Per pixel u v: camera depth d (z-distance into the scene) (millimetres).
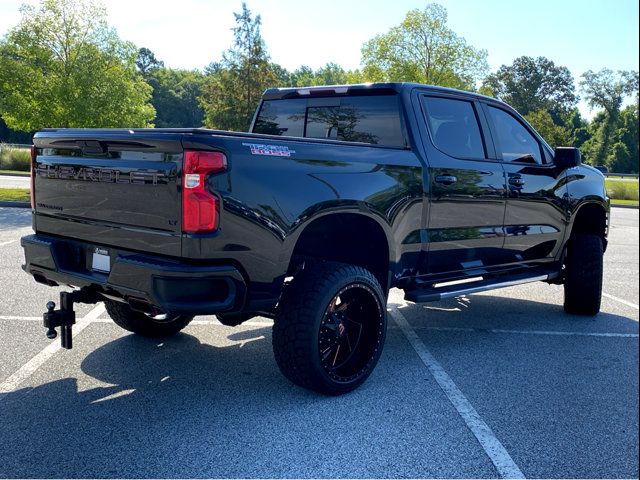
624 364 4531
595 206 6191
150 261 3205
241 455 2998
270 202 3334
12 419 3326
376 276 4273
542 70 101812
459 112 4836
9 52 19094
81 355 4383
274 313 3693
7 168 30000
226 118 33156
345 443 3154
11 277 6812
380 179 3945
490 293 7188
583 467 2988
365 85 4574
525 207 5262
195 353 4516
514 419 3508
